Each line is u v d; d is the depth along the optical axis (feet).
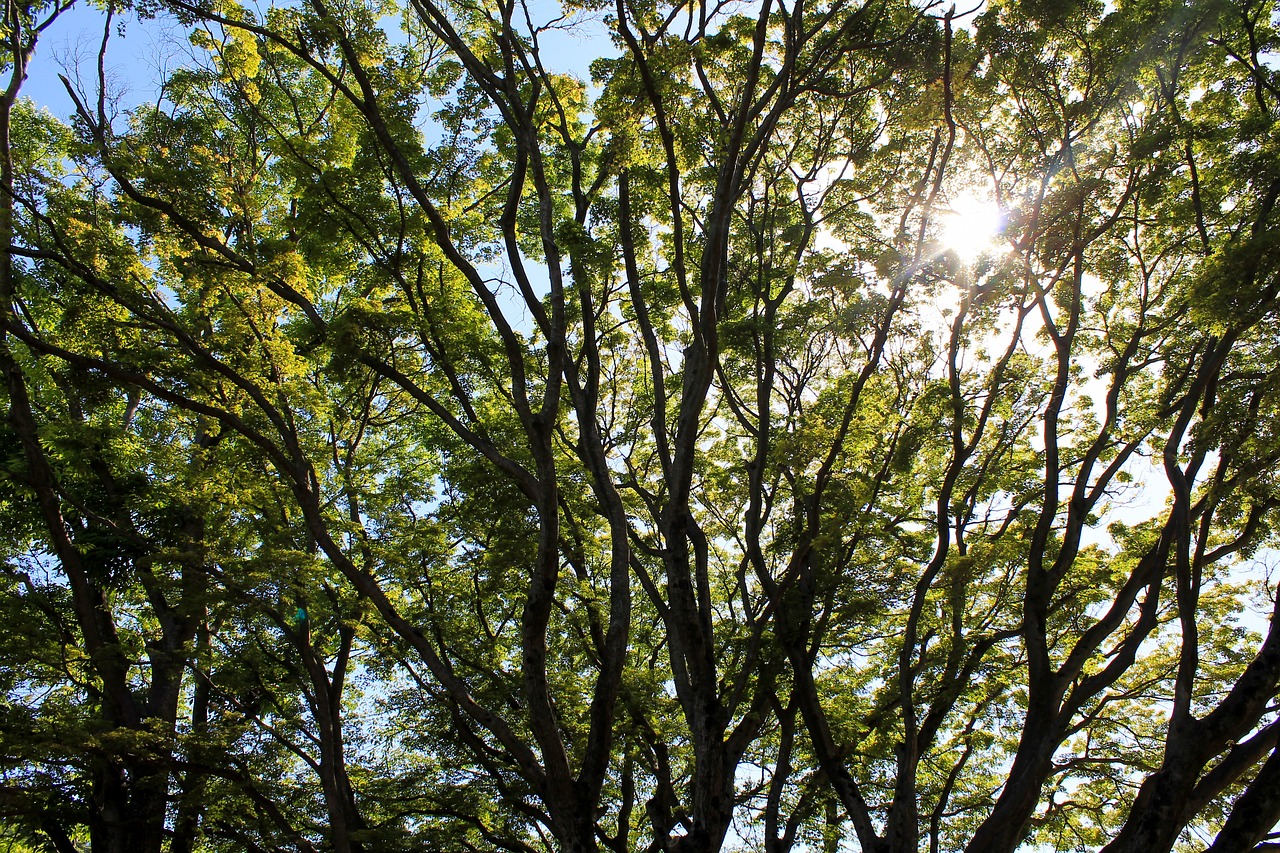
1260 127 40.04
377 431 65.57
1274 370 36.55
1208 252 41.01
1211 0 39.73
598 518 57.36
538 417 40.73
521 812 56.44
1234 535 52.06
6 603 48.70
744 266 55.26
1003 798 39.11
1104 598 51.11
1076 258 43.55
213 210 44.04
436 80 53.78
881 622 54.90
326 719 48.03
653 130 49.75
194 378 44.34
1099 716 58.54
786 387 56.75
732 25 53.42
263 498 49.47
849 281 45.62
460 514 52.37
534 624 38.22
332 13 44.68
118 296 41.55
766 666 43.75
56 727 43.34
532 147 44.37
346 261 47.50
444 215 49.42
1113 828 59.21
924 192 48.06
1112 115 45.34
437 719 55.62
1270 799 30.68
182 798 46.37
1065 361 43.34
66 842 48.83
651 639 64.39
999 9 44.39
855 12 48.85
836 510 43.75
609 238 52.80
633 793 56.95
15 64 52.49
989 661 49.83
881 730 46.93
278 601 49.08
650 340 47.32
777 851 46.52
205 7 44.65
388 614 39.27
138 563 49.98
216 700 57.47
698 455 60.80
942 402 45.98
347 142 46.37
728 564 65.57
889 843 39.86
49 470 49.01
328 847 51.80
